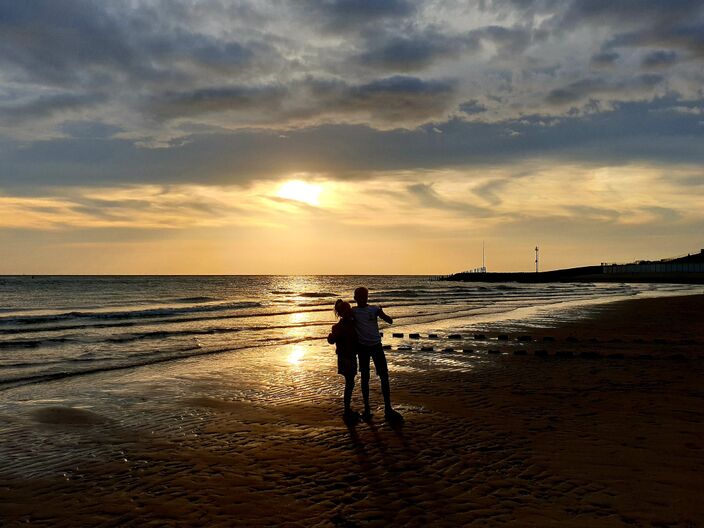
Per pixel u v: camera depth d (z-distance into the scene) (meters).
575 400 7.80
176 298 45.97
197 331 18.59
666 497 4.31
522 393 8.37
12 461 5.52
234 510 4.28
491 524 3.90
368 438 6.14
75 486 4.83
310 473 5.06
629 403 7.53
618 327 18.00
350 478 4.90
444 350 13.44
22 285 83.88
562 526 3.84
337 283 131.25
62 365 11.70
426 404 7.75
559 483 4.64
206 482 4.88
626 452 5.43
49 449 5.91
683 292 54.16
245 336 17.47
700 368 10.28
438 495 4.46
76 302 39.34
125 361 12.23
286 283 125.69
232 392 8.88
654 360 11.30
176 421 7.05
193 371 10.92
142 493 4.66
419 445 5.84
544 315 24.12
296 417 7.19
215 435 6.39
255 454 5.65
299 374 10.55
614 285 90.38
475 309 30.39
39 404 8.05
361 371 7.13
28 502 4.49
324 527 3.94
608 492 4.43
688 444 5.66
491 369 10.64
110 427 6.79
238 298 49.69
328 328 20.22
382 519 4.04
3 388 9.30
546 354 12.20
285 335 17.84
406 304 36.06
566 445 5.69
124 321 22.52
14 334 17.47
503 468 5.05
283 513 4.20
